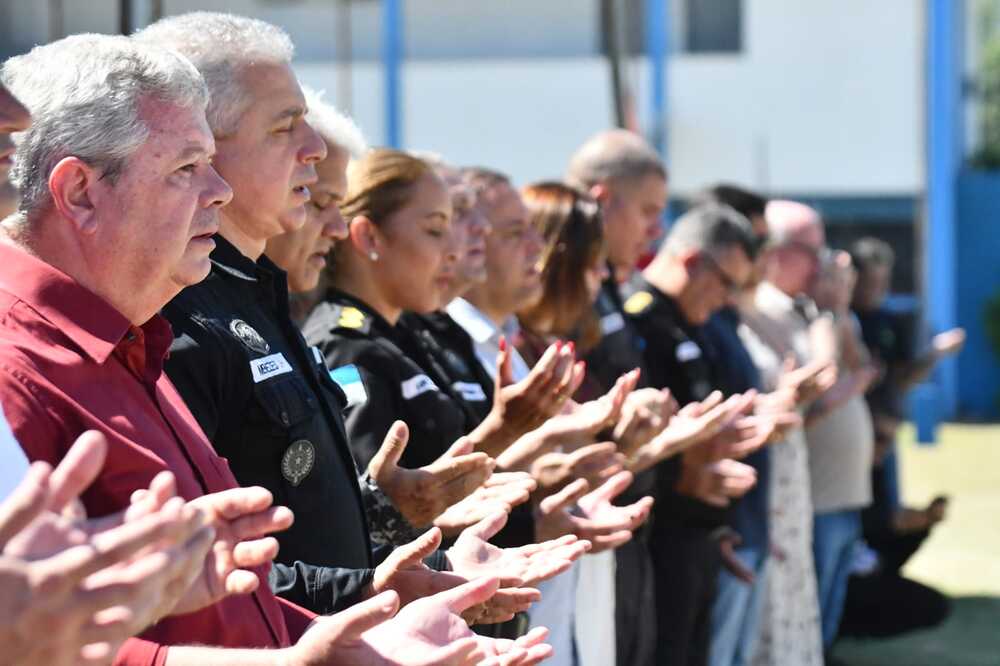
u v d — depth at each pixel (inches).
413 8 802.8
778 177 775.1
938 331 616.4
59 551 57.2
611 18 350.9
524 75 783.7
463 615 101.3
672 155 781.3
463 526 116.7
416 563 96.8
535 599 103.5
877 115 767.1
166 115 84.8
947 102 609.6
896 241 786.2
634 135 215.5
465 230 156.3
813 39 768.3
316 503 102.0
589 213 175.3
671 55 784.9
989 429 657.0
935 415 579.5
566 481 136.9
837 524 255.0
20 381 75.1
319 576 97.3
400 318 146.9
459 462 111.0
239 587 70.4
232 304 104.0
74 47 85.4
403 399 130.5
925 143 584.7
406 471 111.2
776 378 240.7
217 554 71.3
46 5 737.0
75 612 55.4
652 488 185.5
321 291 149.6
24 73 85.4
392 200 139.9
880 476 289.7
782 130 773.3
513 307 169.3
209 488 85.4
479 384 152.4
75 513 61.2
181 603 70.3
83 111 83.0
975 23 853.8
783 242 262.1
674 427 159.6
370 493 110.4
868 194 770.8
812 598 228.1
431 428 130.1
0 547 56.4
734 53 794.2
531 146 784.3
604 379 184.9
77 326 79.7
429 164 145.0
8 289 79.1
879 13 761.6
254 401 99.8
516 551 110.1
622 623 174.7
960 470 504.7
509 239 167.6
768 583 219.8
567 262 173.9
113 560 56.3
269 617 86.6
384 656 76.6
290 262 127.6
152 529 57.1
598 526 130.5
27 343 77.3
